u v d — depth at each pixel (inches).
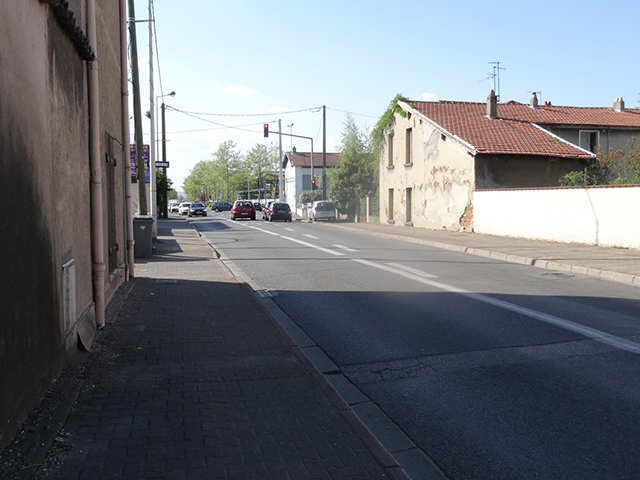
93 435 147.5
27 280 146.2
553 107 1346.0
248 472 129.6
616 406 176.4
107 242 318.3
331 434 151.6
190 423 157.5
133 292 374.3
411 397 190.9
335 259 614.9
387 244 816.9
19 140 141.2
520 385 198.1
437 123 1092.5
